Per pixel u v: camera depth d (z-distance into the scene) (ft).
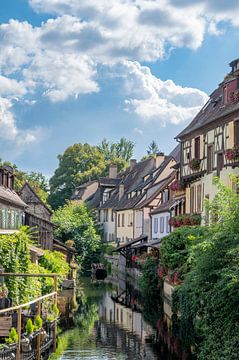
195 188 113.80
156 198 185.06
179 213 129.18
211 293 52.90
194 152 112.27
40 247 142.72
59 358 61.67
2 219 100.22
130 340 71.56
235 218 55.06
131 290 133.80
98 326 82.64
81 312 96.48
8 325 57.21
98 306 104.12
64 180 304.71
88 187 278.46
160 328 80.59
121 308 101.71
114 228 229.45
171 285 94.58
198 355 55.26
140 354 63.57
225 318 50.52
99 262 206.39
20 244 81.97
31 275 71.20
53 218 201.46
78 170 305.94
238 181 64.59
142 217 187.73
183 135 116.78
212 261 53.98
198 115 118.83
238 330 47.83
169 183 163.22
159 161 213.25
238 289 48.57
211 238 54.70
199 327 61.77
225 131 96.58
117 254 185.68
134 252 166.09
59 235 196.24
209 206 59.98
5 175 116.57
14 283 78.13
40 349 60.44
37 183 287.69
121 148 385.29
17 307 53.88
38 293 88.79
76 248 197.16
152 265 119.34
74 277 151.74
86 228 202.08
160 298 110.22
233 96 92.84
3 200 100.17
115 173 268.00
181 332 74.18
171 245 96.94
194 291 57.47
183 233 95.35
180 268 89.51
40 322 61.77
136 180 226.38
